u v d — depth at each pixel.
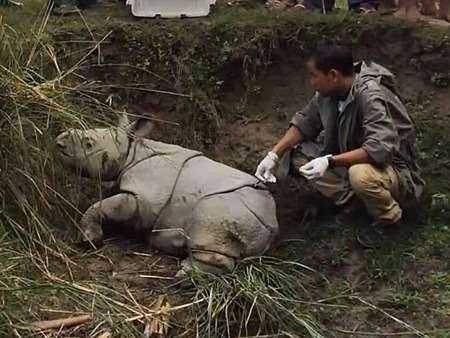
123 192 5.00
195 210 4.79
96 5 6.89
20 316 4.14
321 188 5.16
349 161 4.82
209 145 6.00
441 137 5.70
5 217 4.70
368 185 4.82
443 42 5.96
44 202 4.88
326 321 4.46
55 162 5.01
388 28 6.11
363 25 6.13
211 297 4.36
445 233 5.11
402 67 6.09
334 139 5.11
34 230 4.76
